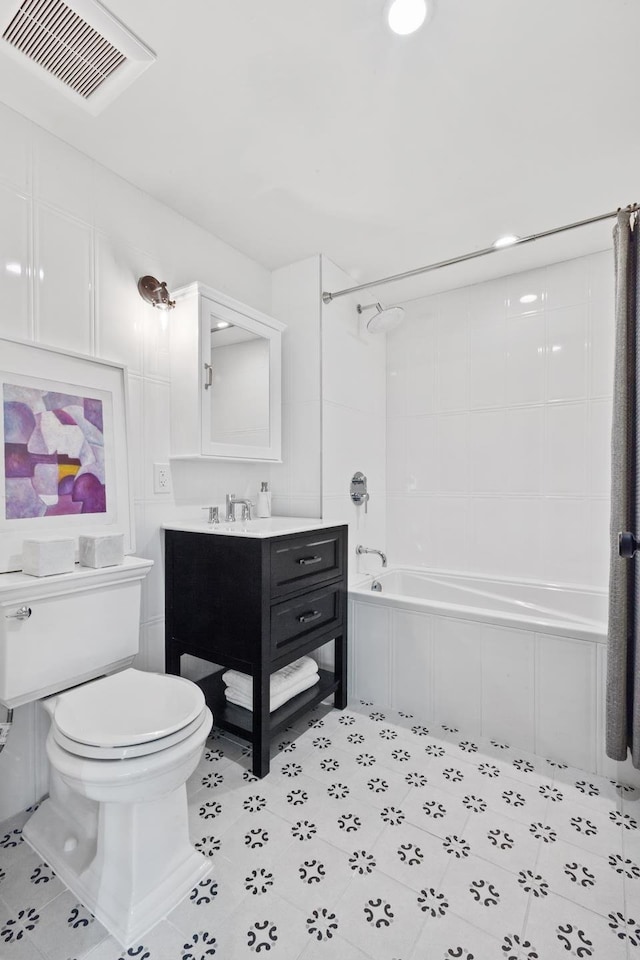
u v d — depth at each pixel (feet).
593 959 3.08
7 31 3.68
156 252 6.02
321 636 6.06
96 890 3.51
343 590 6.56
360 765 5.26
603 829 4.26
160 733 3.38
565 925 3.32
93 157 5.24
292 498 7.77
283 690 5.61
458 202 6.17
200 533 5.61
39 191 4.74
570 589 7.62
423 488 9.26
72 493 4.91
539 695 5.51
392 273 8.21
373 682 6.80
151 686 4.24
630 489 4.79
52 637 4.17
